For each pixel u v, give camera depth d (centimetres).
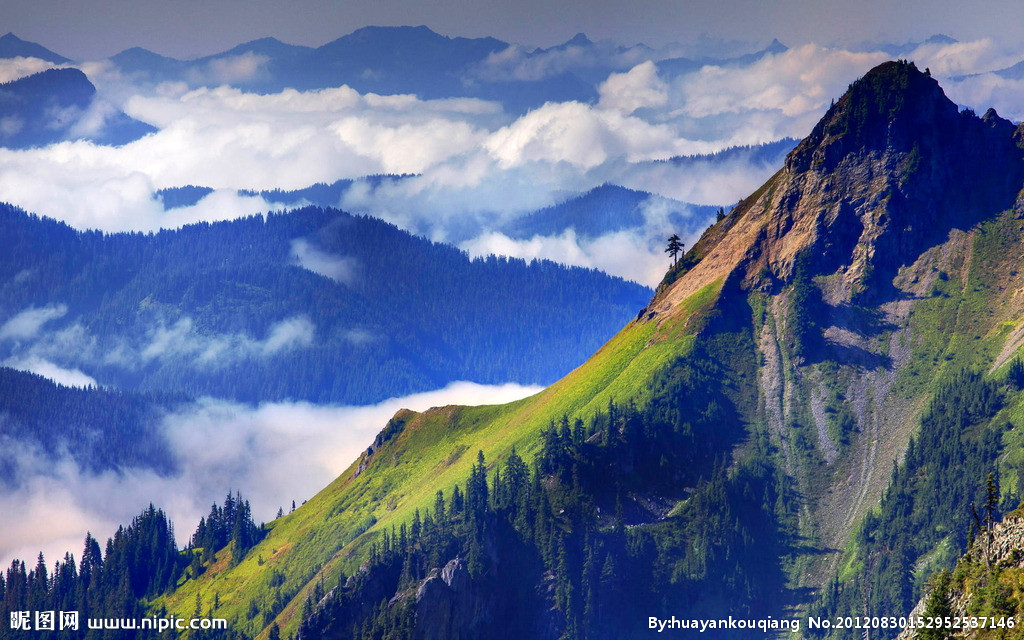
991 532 13175
